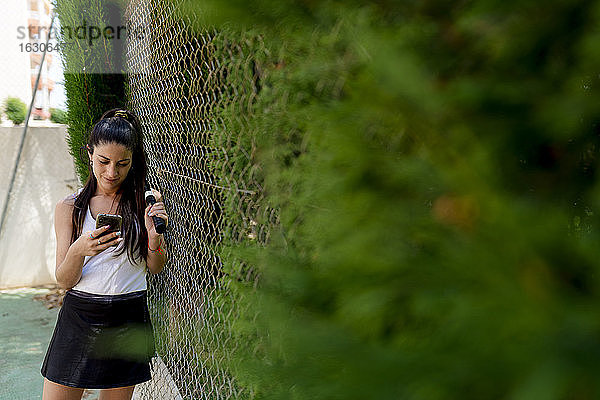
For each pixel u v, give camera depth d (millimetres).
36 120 7375
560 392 246
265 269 507
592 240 308
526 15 346
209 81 1624
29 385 3930
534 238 300
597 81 333
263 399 419
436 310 323
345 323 376
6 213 6301
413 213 350
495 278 305
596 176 361
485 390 287
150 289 3170
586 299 288
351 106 374
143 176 2301
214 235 1698
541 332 276
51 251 6574
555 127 327
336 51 428
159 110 2867
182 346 2320
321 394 335
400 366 302
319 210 445
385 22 407
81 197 2238
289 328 390
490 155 349
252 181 1246
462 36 376
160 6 1657
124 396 2238
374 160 360
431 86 339
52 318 5457
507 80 357
